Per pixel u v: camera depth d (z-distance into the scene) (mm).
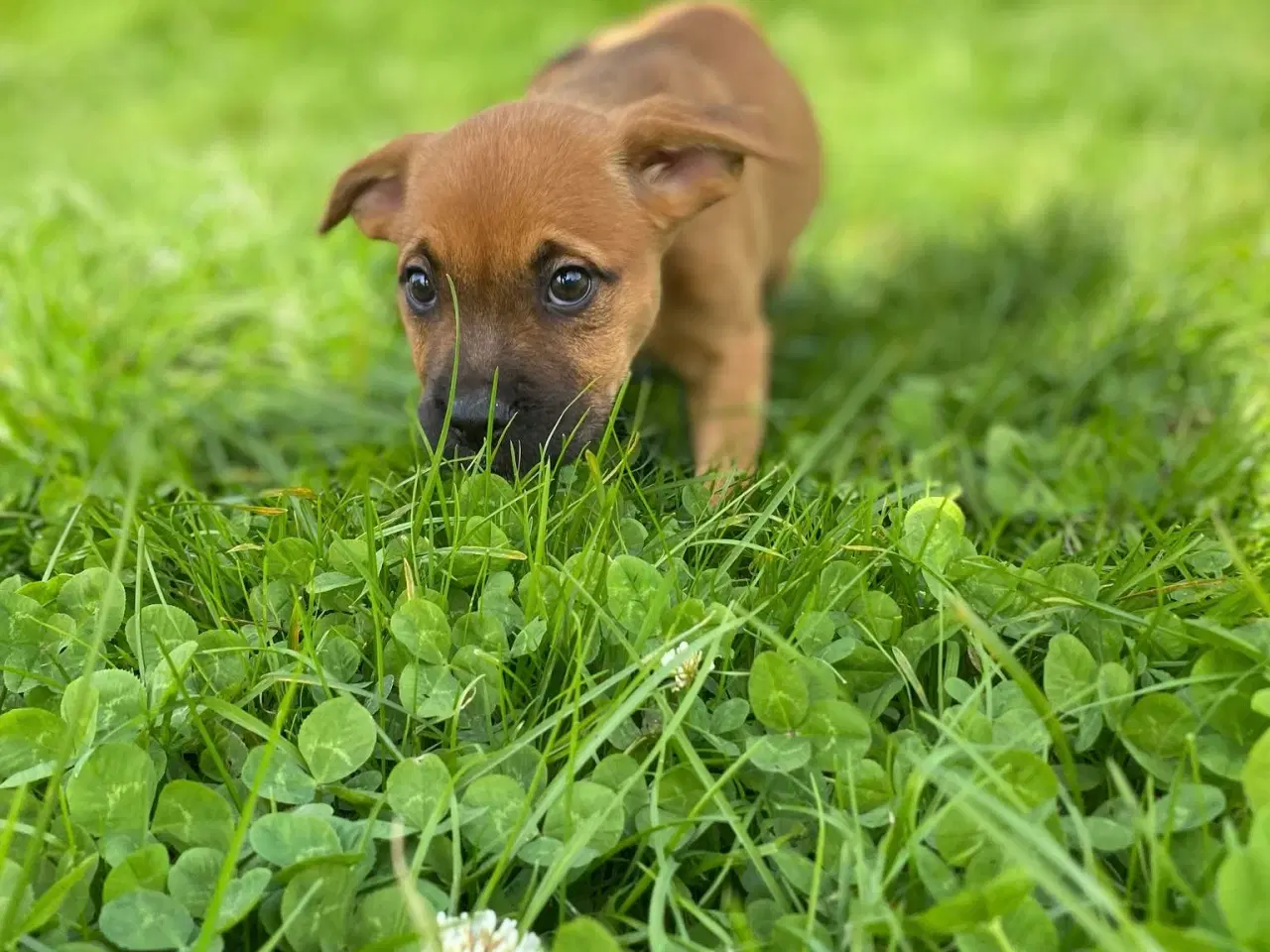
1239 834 199
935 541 264
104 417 411
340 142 756
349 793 214
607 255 323
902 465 384
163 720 231
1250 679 221
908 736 223
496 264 313
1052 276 538
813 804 214
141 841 209
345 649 245
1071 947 184
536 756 221
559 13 994
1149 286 490
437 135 348
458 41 959
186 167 607
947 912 181
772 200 452
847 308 542
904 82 856
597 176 326
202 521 299
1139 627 240
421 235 322
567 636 241
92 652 209
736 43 459
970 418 408
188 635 253
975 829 198
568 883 204
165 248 507
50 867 202
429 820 204
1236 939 177
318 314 478
